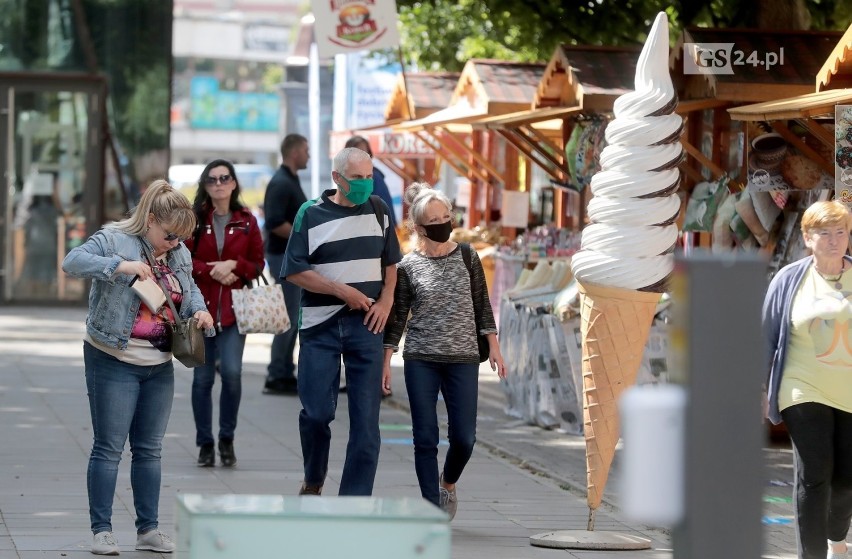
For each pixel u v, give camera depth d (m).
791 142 26.36
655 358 27.69
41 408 32.16
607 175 18.88
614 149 18.84
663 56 18.89
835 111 22.33
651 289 18.78
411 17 62.19
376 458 19.28
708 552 7.61
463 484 24.41
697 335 7.70
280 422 31.17
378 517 9.12
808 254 26.09
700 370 7.68
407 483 24.23
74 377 38.47
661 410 7.71
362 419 19.20
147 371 18.09
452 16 61.28
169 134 62.56
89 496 17.95
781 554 19.11
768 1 34.56
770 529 20.91
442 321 19.53
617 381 19.23
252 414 32.38
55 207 61.22
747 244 27.66
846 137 22.27
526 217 44.12
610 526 20.97
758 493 7.66
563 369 30.70
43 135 61.12
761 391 7.78
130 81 62.38
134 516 20.56
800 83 28.03
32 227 61.12
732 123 29.66
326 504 9.78
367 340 19.27
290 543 9.05
